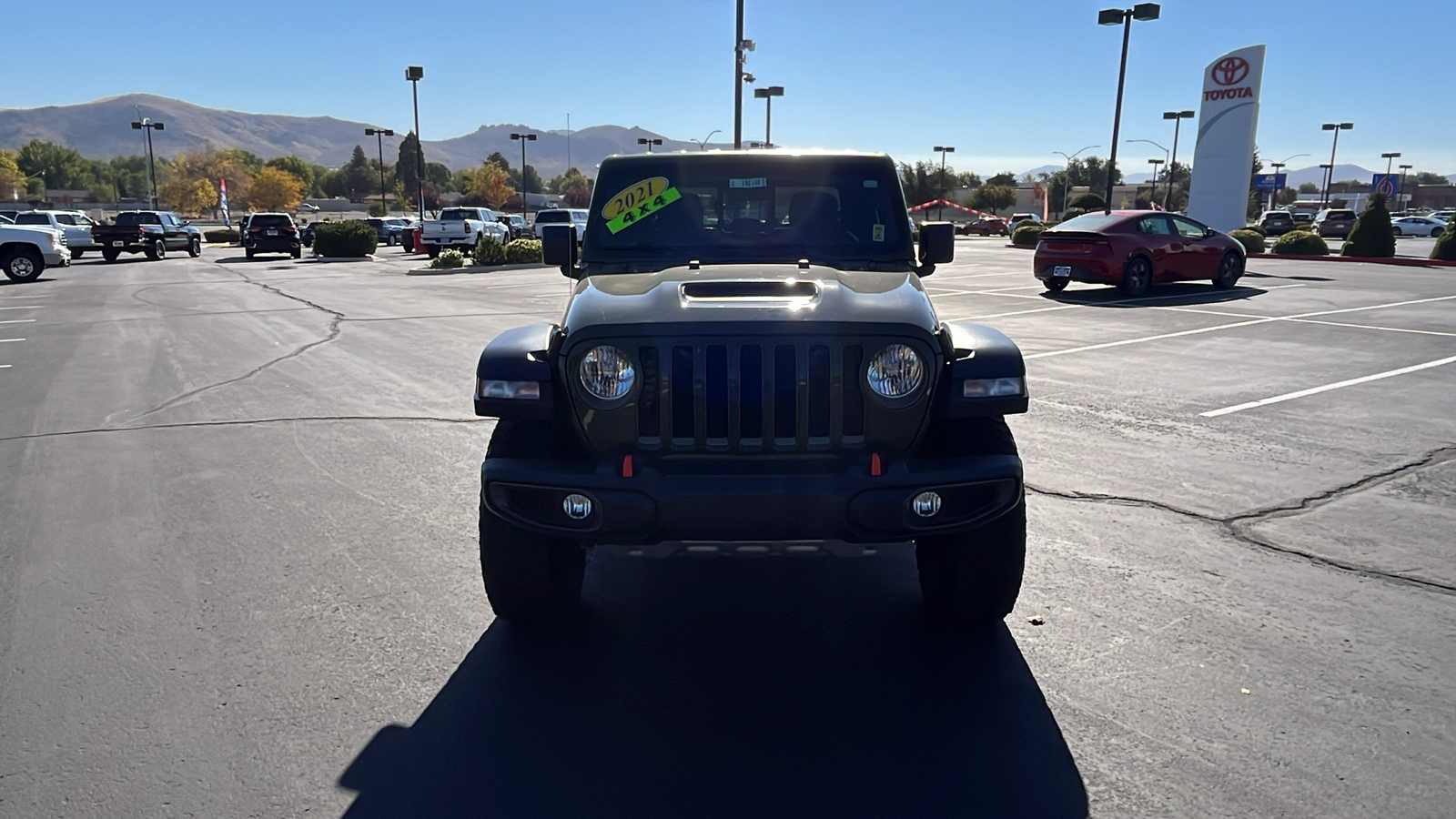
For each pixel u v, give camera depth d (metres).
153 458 6.54
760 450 3.32
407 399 8.42
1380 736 3.12
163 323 13.98
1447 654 3.67
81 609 4.16
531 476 3.35
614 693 3.47
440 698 3.43
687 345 3.30
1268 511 5.30
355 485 5.91
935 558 3.87
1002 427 3.59
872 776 2.95
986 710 3.33
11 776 2.96
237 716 3.31
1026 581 4.39
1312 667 3.58
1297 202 123.56
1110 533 4.98
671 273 4.04
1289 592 4.25
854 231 4.59
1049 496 5.59
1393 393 8.33
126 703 3.40
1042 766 2.99
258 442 6.93
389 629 3.98
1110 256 16.28
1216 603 4.14
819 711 3.34
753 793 2.87
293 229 35.72
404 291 19.62
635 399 3.32
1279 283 18.78
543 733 3.20
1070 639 3.84
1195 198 36.47
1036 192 97.81
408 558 4.74
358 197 191.62
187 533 5.09
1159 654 3.70
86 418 7.77
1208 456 6.41
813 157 4.64
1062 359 10.15
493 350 3.58
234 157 161.62
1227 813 2.75
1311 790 2.85
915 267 4.62
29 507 5.53
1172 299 15.87
